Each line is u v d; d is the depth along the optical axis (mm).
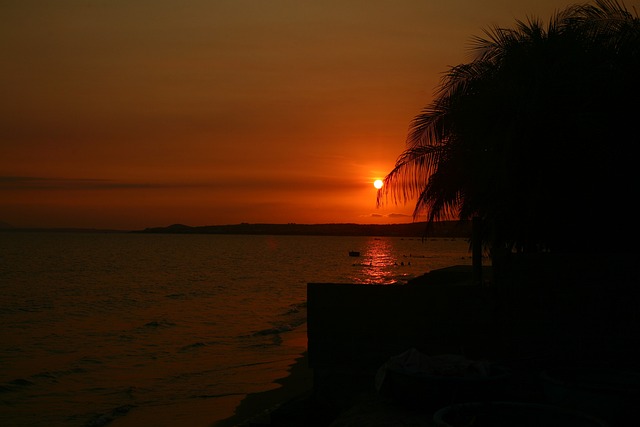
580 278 7406
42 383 15820
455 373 5906
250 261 96125
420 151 11234
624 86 8766
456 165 10070
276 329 24797
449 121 10500
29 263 83500
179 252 131250
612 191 8820
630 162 8719
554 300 7488
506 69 9773
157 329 26000
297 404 8367
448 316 7867
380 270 74812
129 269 72750
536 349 7508
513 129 8539
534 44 9703
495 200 9383
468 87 10281
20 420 12508
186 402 13570
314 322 8266
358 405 6422
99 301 38562
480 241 9703
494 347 7680
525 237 9648
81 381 16031
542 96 8703
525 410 5043
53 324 28094
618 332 7246
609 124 8695
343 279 58625
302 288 48250
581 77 8680
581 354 7348
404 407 5996
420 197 10992
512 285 7645
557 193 8828
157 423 12023
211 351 20250
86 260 93000
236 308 34062
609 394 5273
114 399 14094
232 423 11797
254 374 16250
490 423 4996
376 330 8094
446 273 17484
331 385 8180
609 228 9086
